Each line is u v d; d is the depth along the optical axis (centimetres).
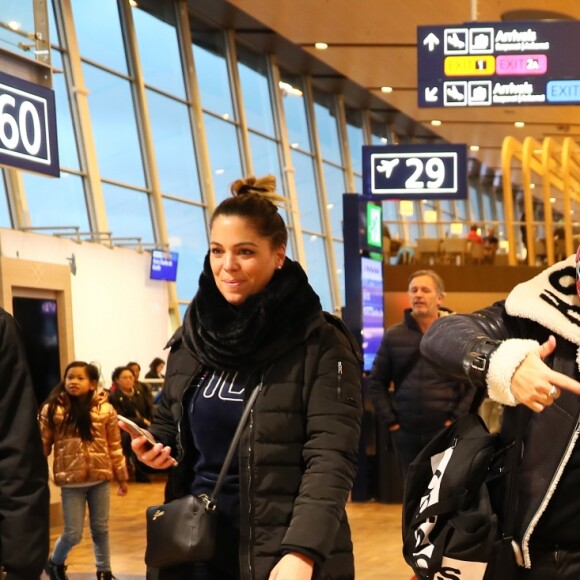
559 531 213
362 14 1786
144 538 888
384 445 1073
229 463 262
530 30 975
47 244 1417
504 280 1566
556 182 1878
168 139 1905
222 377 270
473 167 3259
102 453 684
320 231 2461
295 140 2402
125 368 1312
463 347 201
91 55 1720
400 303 1516
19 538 236
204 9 2008
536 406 188
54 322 952
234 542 263
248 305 263
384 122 2916
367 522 927
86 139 1631
